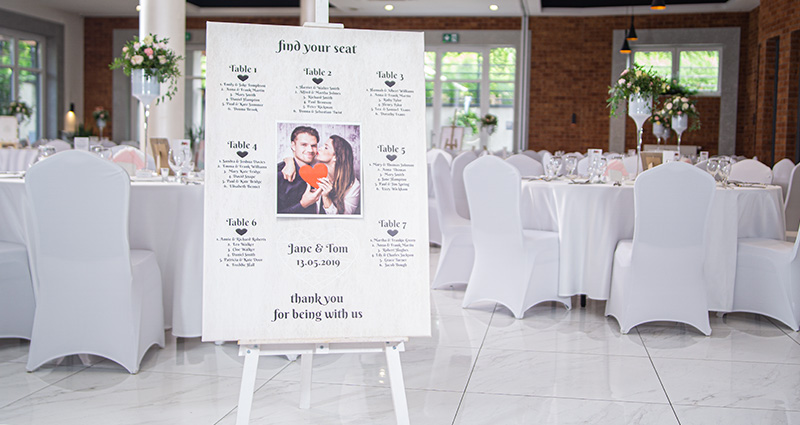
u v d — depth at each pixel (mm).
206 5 15531
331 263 2229
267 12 15562
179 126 7867
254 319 2184
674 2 14094
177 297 3643
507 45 15492
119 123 16547
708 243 4359
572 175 5160
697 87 14672
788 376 3266
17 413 2697
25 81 15438
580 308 4676
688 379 3201
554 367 3357
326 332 2213
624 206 4344
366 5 14578
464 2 14117
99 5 15266
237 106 2221
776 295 4211
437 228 7059
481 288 4535
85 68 16516
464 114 15914
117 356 3203
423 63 2326
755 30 13672
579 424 2654
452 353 3576
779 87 10844
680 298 4023
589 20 14969
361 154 2266
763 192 4410
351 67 2287
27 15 14977
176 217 3637
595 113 15117
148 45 4957
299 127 2240
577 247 4457
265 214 2209
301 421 2656
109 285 3176
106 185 3055
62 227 3104
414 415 2729
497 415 2736
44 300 3182
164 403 2824
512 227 4332
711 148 14586
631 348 3713
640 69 5480
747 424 2678
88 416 2676
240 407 2248
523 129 15008
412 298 2254
